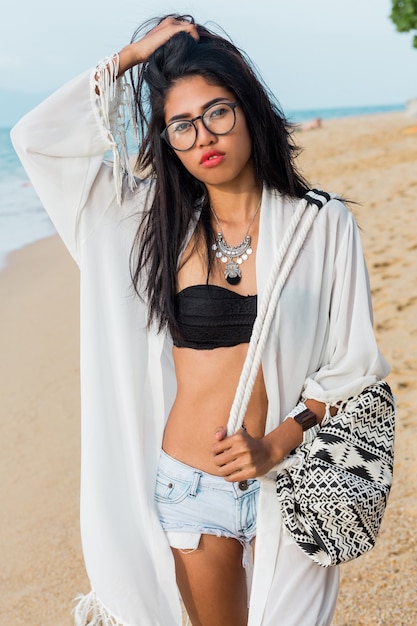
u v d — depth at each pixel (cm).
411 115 4112
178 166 242
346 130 3325
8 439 607
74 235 256
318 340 236
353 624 330
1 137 7419
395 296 710
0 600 402
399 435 471
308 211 235
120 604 238
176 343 244
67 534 457
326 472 221
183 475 239
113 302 252
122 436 250
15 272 1313
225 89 227
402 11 1586
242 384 227
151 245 244
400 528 387
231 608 244
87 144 248
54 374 748
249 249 238
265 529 234
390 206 1149
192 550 237
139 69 245
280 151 238
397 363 567
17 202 2470
